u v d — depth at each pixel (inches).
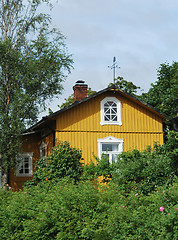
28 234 388.5
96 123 744.3
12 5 876.6
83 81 840.9
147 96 1141.7
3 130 752.3
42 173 660.7
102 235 341.1
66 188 431.2
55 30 876.0
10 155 775.1
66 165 672.4
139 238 315.3
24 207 419.5
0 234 410.9
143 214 336.8
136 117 768.3
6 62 791.7
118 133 751.7
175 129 593.9
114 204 371.6
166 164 503.5
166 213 313.9
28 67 799.7
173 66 1153.4
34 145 871.7
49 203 408.8
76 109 737.0
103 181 626.2
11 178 836.6
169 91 1067.9
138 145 757.9
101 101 755.4
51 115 701.3
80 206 390.6
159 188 388.8
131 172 528.1
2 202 468.1
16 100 765.3
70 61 844.0
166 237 294.4
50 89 830.5
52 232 386.3
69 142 721.6
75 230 375.6
